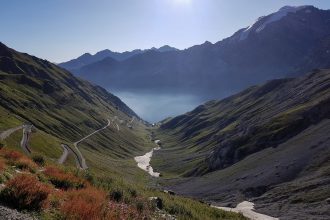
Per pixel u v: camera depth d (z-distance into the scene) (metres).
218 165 162.88
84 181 21.34
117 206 16.73
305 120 152.12
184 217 23.34
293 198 88.00
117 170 170.75
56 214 13.09
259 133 163.12
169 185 150.00
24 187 12.87
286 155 123.81
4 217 10.88
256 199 96.44
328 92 187.75
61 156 145.00
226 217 33.25
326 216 68.44
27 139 140.12
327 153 108.94
